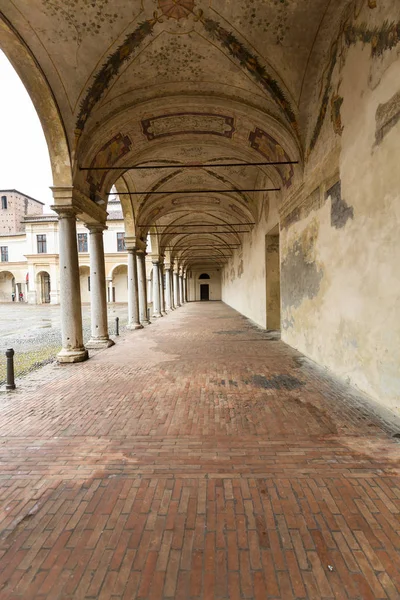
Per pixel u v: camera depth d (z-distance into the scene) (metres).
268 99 7.66
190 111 8.51
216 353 9.02
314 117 7.12
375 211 4.73
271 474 3.21
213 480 3.14
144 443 3.89
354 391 5.48
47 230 40.12
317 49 6.52
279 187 10.36
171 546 2.35
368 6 4.79
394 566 2.15
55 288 40.22
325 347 6.91
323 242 6.80
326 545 2.33
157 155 11.35
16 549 2.34
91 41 6.49
